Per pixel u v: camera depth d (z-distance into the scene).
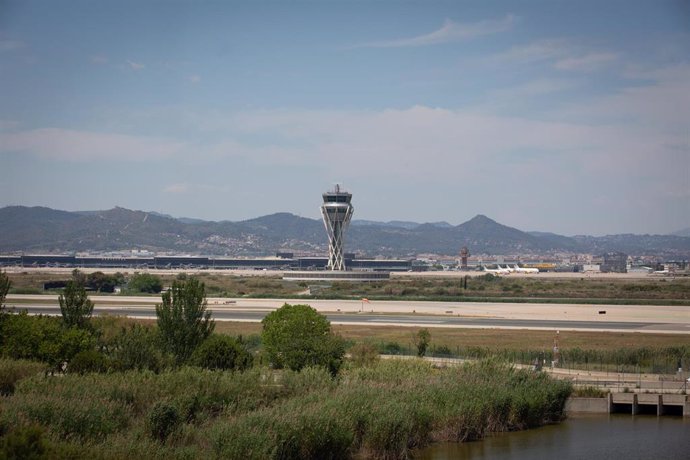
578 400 100.56
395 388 87.31
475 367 100.44
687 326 175.12
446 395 87.25
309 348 101.44
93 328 113.75
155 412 71.31
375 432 76.44
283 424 70.31
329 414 73.31
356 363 106.94
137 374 83.94
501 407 89.44
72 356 99.56
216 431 69.44
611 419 96.56
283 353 104.44
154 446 66.06
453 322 181.62
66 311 112.44
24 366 86.94
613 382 107.12
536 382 96.56
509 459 77.56
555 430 90.50
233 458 66.56
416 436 81.12
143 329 106.31
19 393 74.44
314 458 71.88
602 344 142.62
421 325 173.50
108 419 70.88
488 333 157.88
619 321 187.38
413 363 103.94
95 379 81.62
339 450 73.00
